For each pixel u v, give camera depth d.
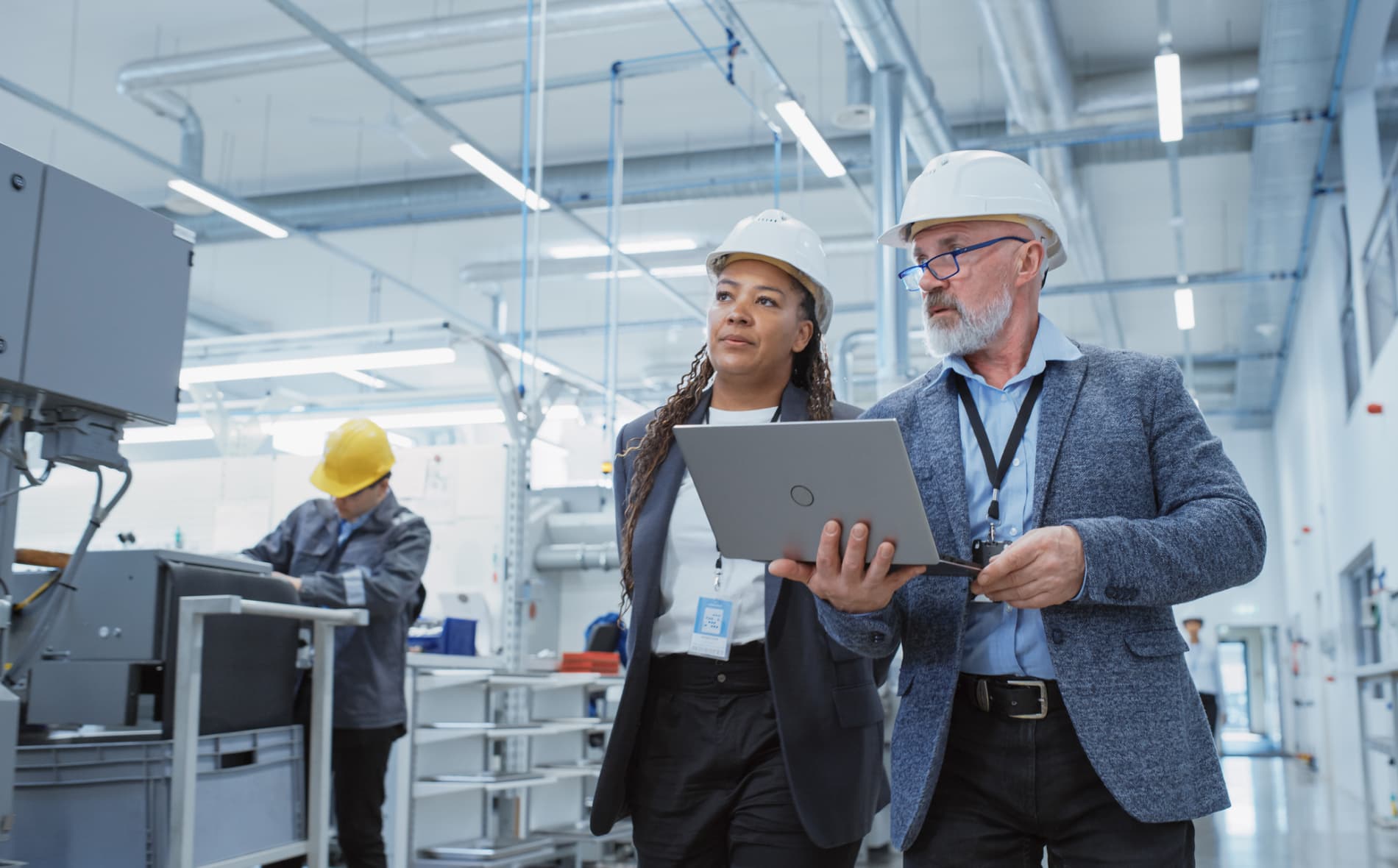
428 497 5.33
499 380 5.32
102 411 1.98
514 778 4.24
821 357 2.11
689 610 1.90
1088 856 1.38
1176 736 1.35
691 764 1.86
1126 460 1.42
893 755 1.49
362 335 5.42
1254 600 16.56
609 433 7.83
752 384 2.05
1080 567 1.29
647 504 1.97
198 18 8.19
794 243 2.01
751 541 1.40
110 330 1.96
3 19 8.16
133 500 5.88
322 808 2.48
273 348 5.55
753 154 9.66
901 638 1.52
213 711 2.26
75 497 5.96
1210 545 1.32
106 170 10.38
